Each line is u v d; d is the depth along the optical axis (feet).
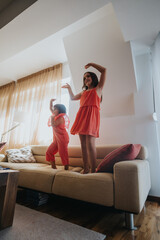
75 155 6.83
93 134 5.09
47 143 9.75
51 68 11.19
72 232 3.30
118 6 4.78
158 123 6.11
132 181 3.44
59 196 4.44
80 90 8.72
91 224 3.79
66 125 6.15
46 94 10.71
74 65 8.20
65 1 4.70
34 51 9.57
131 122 7.07
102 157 6.12
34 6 4.95
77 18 5.36
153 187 6.05
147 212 4.69
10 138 11.53
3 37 6.48
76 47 7.66
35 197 5.24
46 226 3.55
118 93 7.57
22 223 3.68
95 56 7.46
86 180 3.95
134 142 6.82
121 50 6.80
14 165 6.40
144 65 7.39
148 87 7.06
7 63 10.98
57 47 9.16
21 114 8.97
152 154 6.35
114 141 7.29
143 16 5.14
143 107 6.95
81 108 5.52
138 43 6.72
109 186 3.64
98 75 7.76
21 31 6.10
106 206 3.59
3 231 3.30
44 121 10.16
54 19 5.43
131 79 7.11
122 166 3.60
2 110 13.66
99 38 6.96
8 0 5.70
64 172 4.58
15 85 13.91
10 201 3.60
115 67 7.23
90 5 4.82
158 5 4.69
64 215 4.33
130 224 3.58
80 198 3.93
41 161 8.10
